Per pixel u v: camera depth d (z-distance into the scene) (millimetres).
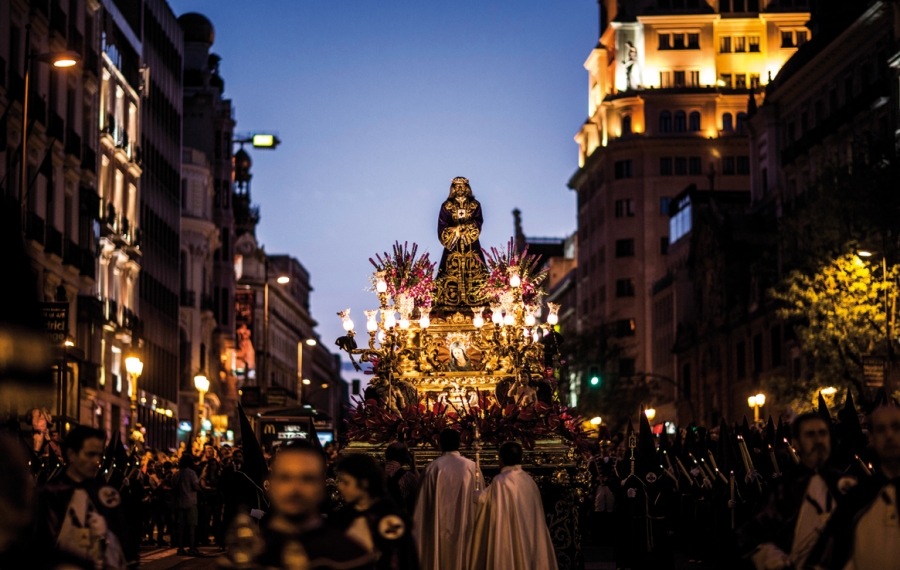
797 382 44906
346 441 18234
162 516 29516
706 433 25203
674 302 101062
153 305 68250
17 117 40656
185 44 96500
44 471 16625
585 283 129625
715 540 20547
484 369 18812
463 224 19531
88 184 50812
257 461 16250
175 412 73688
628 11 122938
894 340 42094
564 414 18641
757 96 118312
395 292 18969
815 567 7859
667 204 118938
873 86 62562
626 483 20625
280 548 5688
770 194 81562
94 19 51875
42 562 5332
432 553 14195
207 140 95688
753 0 121375
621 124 121125
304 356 178375
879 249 42656
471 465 14516
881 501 7699
